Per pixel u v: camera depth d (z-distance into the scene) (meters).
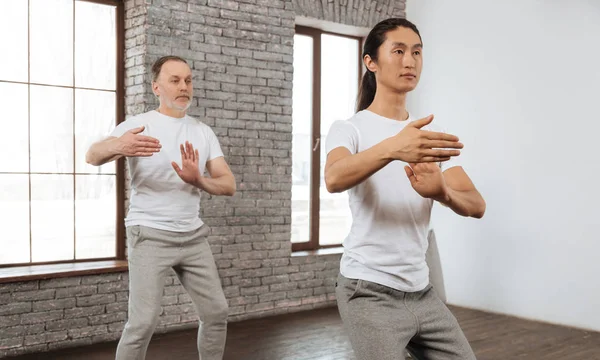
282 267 5.09
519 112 5.07
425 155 1.40
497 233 5.23
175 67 2.92
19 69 4.13
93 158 2.69
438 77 5.70
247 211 4.90
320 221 5.70
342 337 4.33
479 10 5.36
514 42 5.11
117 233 4.53
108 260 4.49
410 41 1.70
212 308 2.92
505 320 4.97
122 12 4.52
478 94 5.37
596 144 4.59
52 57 4.26
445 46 5.64
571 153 4.74
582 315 4.69
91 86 4.43
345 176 1.48
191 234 2.88
